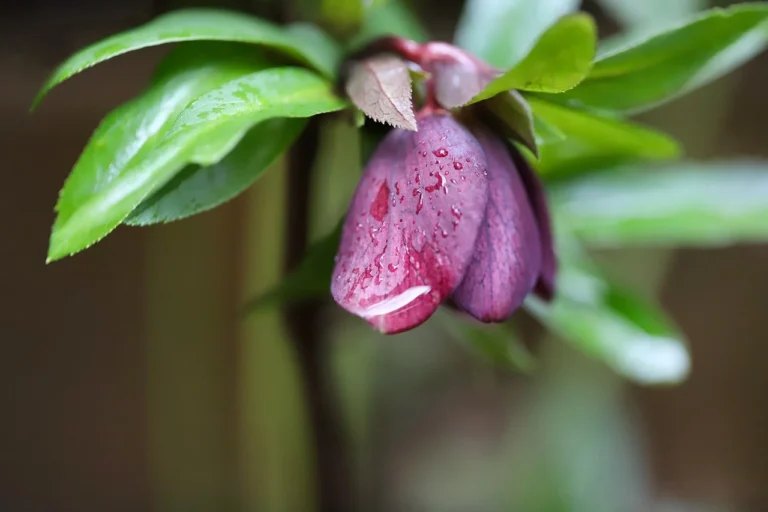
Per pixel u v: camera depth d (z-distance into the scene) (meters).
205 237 0.54
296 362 0.40
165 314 0.56
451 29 0.55
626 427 0.68
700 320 0.71
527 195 0.33
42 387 0.57
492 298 0.32
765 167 0.41
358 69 0.33
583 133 0.36
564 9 0.39
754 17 0.33
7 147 0.51
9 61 0.49
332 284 0.32
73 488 0.58
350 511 0.42
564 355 0.64
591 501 0.63
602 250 0.62
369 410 0.67
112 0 0.47
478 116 0.33
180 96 0.32
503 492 0.65
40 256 0.54
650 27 0.41
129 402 0.58
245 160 0.33
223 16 0.34
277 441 0.55
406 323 0.31
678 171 0.41
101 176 0.32
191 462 0.59
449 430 0.71
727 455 0.71
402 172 0.32
